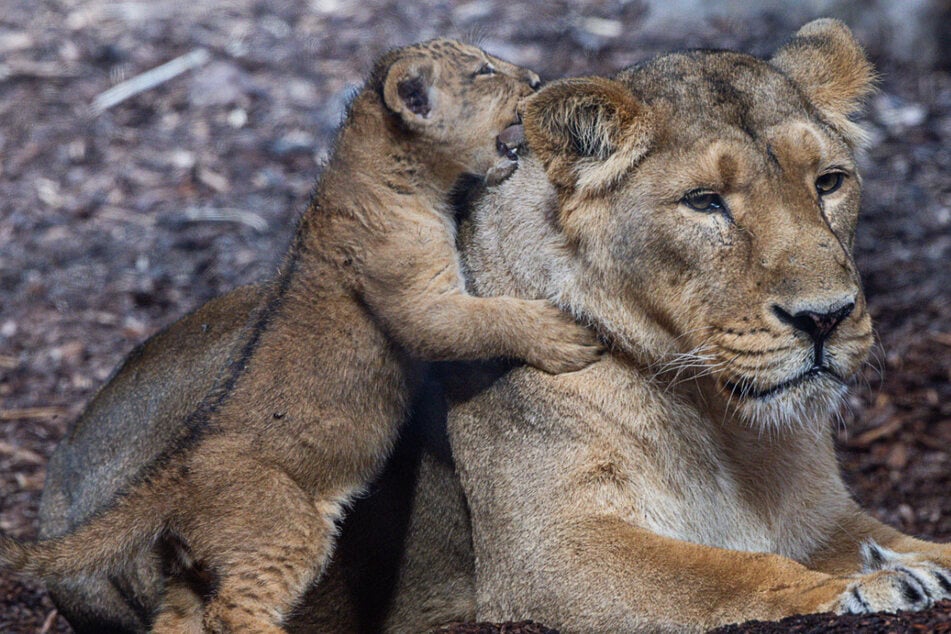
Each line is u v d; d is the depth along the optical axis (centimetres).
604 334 880
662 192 838
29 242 1853
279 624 896
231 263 1770
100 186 1964
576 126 859
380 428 946
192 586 911
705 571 805
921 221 1848
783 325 810
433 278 934
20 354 1644
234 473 895
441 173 984
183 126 2100
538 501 878
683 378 875
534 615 864
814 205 838
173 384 996
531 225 918
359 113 978
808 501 932
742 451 908
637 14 2414
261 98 2153
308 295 946
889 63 2225
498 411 913
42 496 1098
